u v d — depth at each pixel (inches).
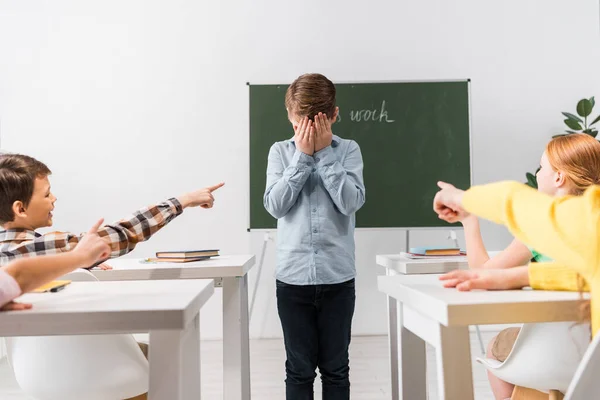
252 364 113.8
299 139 66.4
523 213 29.1
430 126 126.7
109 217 135.0
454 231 126.2
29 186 47.6
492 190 31.8
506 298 32.7
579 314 31.6
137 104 135.9
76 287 40.6
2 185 46.3
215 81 137.1
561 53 139.6
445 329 34.3
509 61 138.8
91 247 35.4
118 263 71.7
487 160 138.5
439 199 37.8
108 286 41.1
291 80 136.6
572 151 44.6
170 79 136.6
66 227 134.0
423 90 127.2
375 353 120.8
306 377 67.1
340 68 137.3
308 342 67.3
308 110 65.9
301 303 67.5
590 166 43.9
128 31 136.2
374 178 126.1
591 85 139.9
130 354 41.6
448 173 126.2
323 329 67.8
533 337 35.7
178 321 30.2
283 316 68.2
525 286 36.5
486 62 138.6
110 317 30.1
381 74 137.6
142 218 50.1
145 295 35.9
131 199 135.4
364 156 126.4
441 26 138.1
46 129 134.3
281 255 69.1
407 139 126.7
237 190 137.1
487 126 138.6
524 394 44.9
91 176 134.9
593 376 24.7
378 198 126.0
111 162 135.2
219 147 136.9
